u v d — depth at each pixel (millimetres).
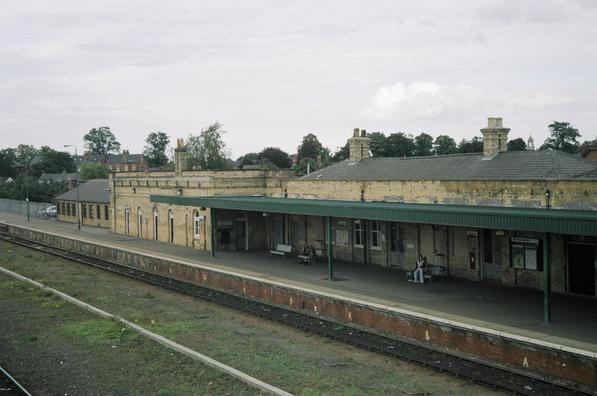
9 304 24203
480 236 24969
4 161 138375
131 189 46938
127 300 25609
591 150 42938
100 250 40375
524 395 13914
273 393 13805
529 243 22844
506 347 15938
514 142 75500
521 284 23422
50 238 48688
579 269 21594
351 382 14906
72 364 16297
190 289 28547
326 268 29344
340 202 29562
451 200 26047
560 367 14672
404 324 18969
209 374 15281
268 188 39031
